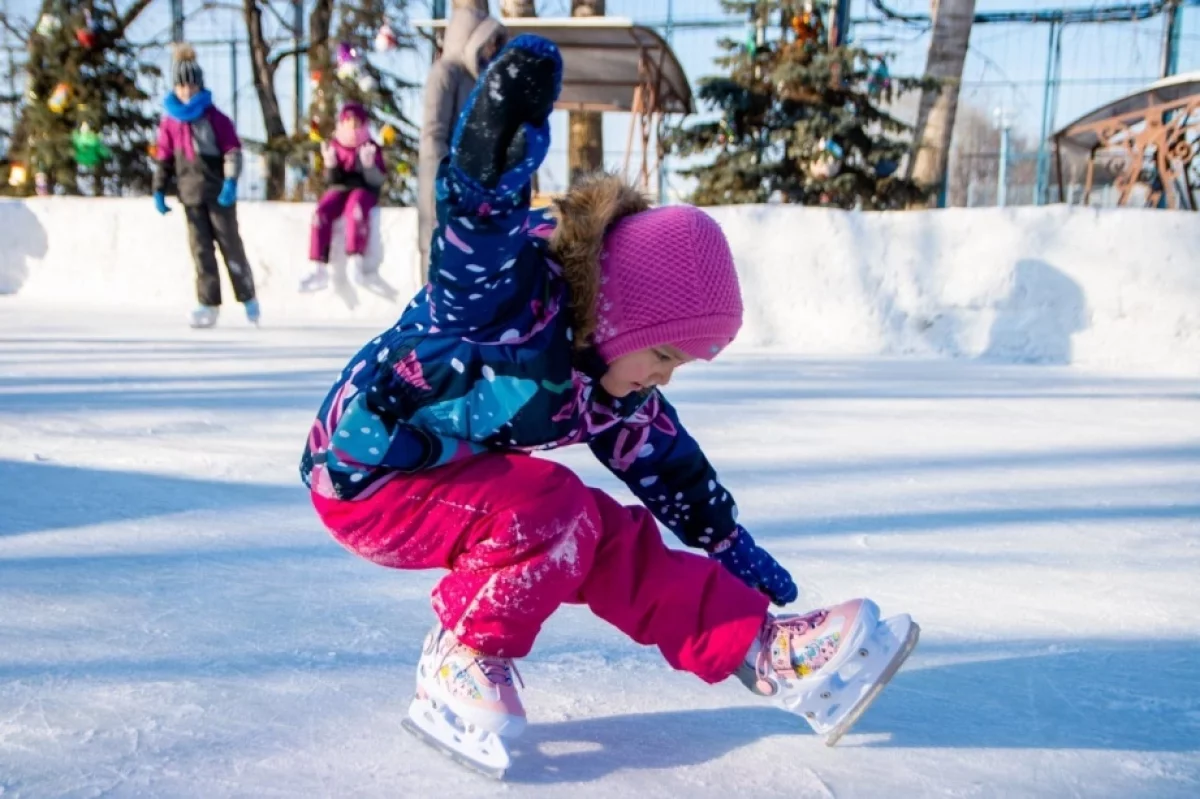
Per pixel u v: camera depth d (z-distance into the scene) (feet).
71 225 24.84
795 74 30.27
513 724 3.81
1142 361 16.78
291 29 47.29
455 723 3.84
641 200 3.95
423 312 3.90
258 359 15.28
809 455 9.47
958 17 33.71
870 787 3.75
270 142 41.29
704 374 14.94
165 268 24.07
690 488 4.53
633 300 3.71
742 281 18.94
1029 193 44.68
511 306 3.65
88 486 7.70
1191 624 5.40
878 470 8.93
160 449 9.01
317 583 5.76
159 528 6.69
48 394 11.87
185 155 19.07
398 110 40.78
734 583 4.12
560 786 3.71
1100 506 7.86
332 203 21.79
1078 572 6.23
